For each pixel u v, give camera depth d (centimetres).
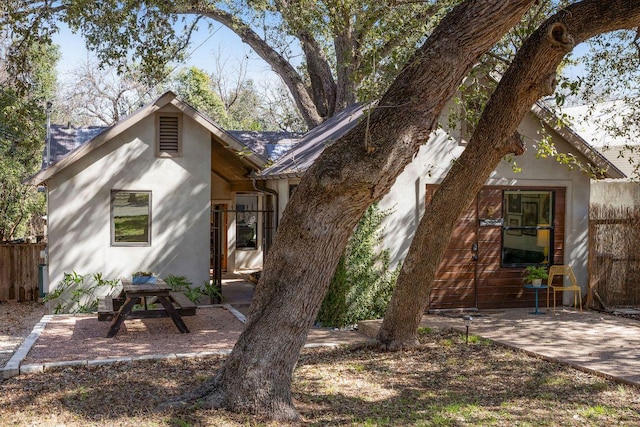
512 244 1384
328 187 642
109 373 862
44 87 2622
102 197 1419
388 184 660
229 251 2139
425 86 673
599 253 1416
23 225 2377
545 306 1413
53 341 1065
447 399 762
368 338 1098
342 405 741
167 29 1434
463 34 684
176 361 930
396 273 1255
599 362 905
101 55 1441
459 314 1309
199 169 1477
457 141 1308
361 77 971
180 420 646
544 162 1385
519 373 877
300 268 665
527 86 871
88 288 1409
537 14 1018
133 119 1399
